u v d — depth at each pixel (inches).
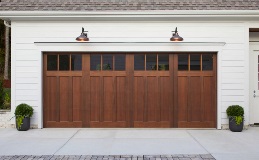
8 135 321.7
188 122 366.3
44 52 367.6
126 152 252.2
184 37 363.3
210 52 365.7
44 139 303.0
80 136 317.4
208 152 251.8
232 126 343.9
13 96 362.6
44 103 368.2
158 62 368.5
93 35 364.5
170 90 366.9
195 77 367.2
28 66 362.6
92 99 368.5
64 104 368.2
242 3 362.3
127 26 363.6
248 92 361.1
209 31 363.3
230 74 361.4
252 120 390.3
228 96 361.1
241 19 361.1
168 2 368.8
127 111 367.6
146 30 363.6
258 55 390.0
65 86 368.5
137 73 367.9
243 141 294.2
